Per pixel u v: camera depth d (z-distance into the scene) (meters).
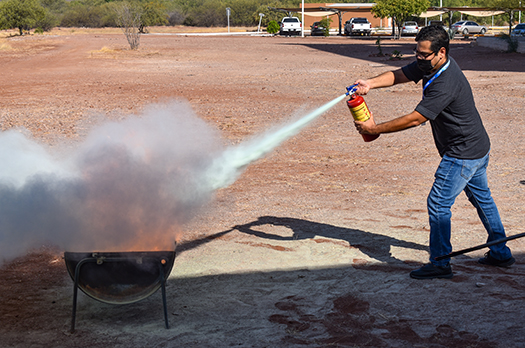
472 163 4.10
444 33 3.82
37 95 16.33
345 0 95.81
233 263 4.71
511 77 20.03
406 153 9.25
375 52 33.50
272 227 5.61
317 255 4.86
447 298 3.93
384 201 6.52
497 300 3.87
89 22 91.81
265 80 20.12
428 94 3.95
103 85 18.69
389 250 4.95
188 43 42.75
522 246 5.00
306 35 59.56
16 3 61.34
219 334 3.47
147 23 81.75
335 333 3.46
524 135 10.47
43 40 45.47
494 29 67.06
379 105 14.43
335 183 7.40
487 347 3.24
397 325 3.54
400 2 47.53
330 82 19.25
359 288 4.14
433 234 4.22
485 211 4.41
